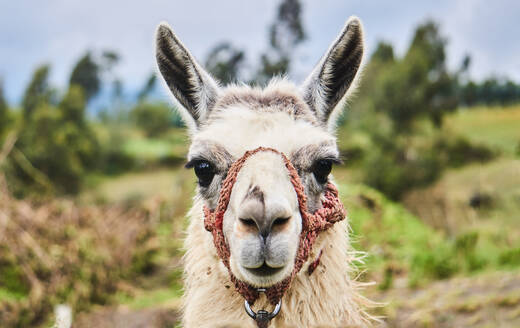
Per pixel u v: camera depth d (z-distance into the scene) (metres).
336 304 3.22
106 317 7.59
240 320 3.10
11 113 33.31
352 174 23.39
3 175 10.49
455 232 14.89
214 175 3.01
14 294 7.87
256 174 2.61
